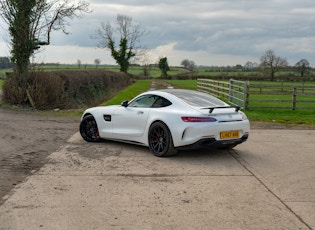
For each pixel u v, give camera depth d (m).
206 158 7.79
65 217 4.53
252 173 6.66
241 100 18.25
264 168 7.02
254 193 5.53
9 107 16.92
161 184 5.93
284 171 6.83
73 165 7.07
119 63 66.00
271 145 9.38
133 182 6.02
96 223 4.36
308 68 67.94
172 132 7.45
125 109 8.63
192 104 7.70
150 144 7.97
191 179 6.23
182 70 98.56
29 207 4.84
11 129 11.29
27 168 6.80
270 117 15.12
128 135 8.52
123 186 5.80
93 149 8.54
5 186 5.70
